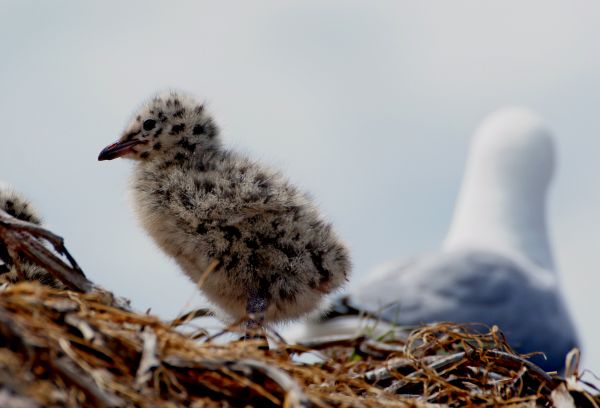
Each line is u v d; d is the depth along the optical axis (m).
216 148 12.50
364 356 12.02
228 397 8.24
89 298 8.70
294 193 11.37
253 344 9.09
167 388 8.02
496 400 9.62
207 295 11.52
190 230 11.15
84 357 7.88
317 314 11.95
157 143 12.33
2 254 11.01
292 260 11.02
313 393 8.58
